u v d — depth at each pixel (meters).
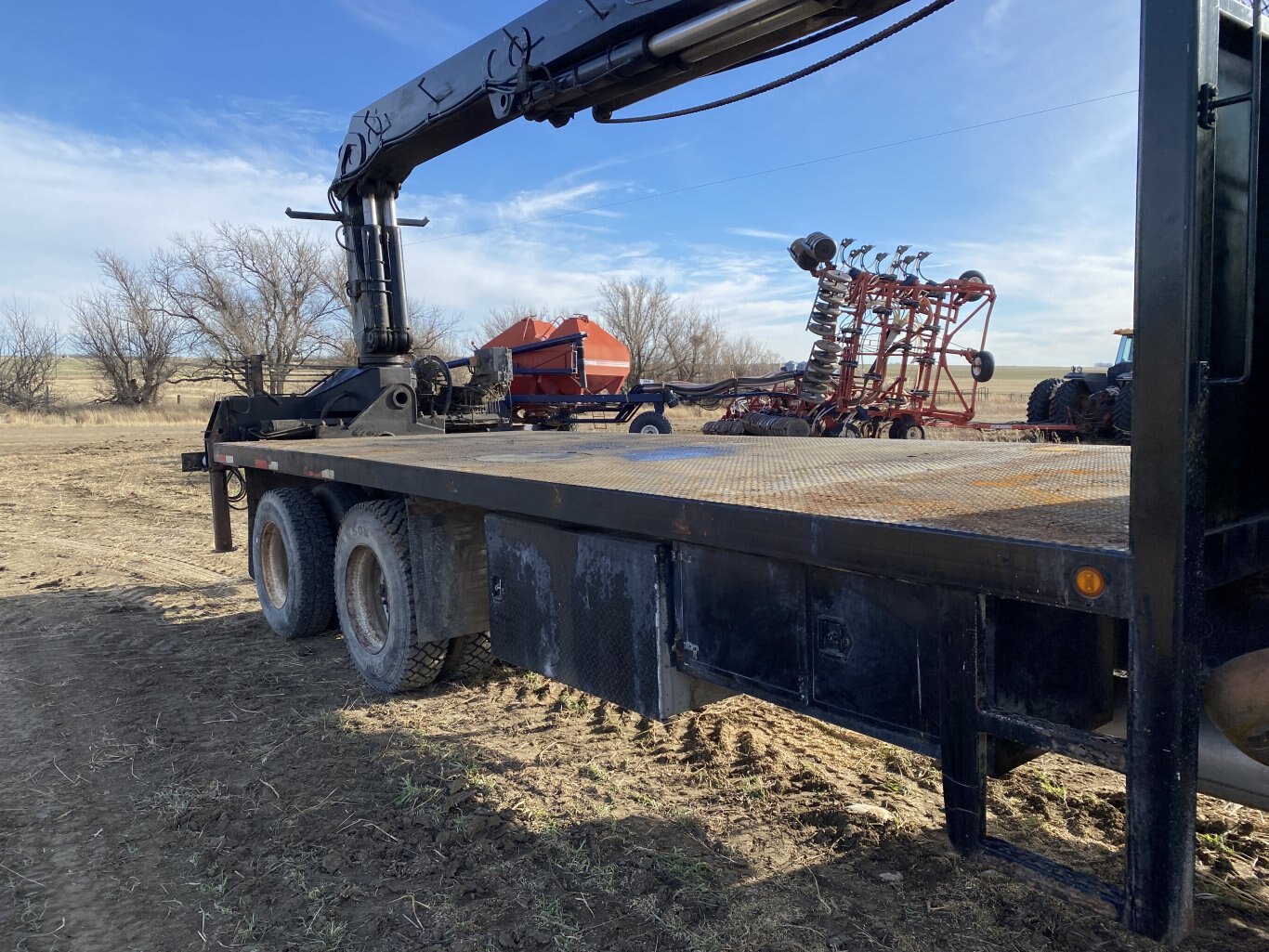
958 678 1.87
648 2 4.08
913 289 14.59
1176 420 1.47
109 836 3.22
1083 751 1.67
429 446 5.43
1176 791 1.53
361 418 7.17
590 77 4.43
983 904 2.60
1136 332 1.52
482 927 2.60
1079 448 4.62
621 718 4.26
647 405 16.36
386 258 7.37
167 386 42.88
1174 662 1.50
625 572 2.73
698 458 4.08
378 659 4.55
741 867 2.87
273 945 2.55
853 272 14.47
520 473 3.36
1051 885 1.77
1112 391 14.30
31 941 2.60
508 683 4.81
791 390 15.11
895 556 1.94
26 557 9.07
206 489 14.95
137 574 8.13
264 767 3.78
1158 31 1.45
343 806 3.40
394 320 7.45
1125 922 1.64
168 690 4.80
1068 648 2.00
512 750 3.89
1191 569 1.50
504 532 3.31
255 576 6.17
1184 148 1.42
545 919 2.61
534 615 3.18
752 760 3.70
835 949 2.43
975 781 1.86
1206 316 1.50
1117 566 1.57
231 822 3.29
